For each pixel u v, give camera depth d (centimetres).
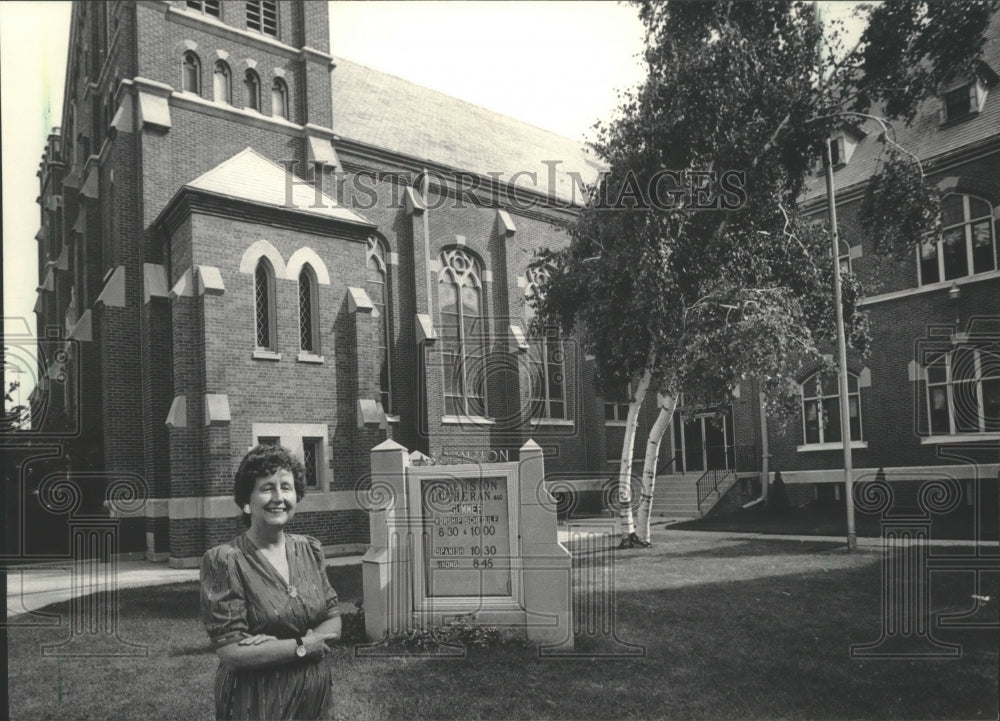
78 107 2275
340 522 1628
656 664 627
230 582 315
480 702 546
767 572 1030
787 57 1355
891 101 1277
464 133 2503
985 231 1563
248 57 1872
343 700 550
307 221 1661
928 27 1231
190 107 1753
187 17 1778
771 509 1884
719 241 1387
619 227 1399
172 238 1630
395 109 2366
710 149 1380
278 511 327
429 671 617
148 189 1669
